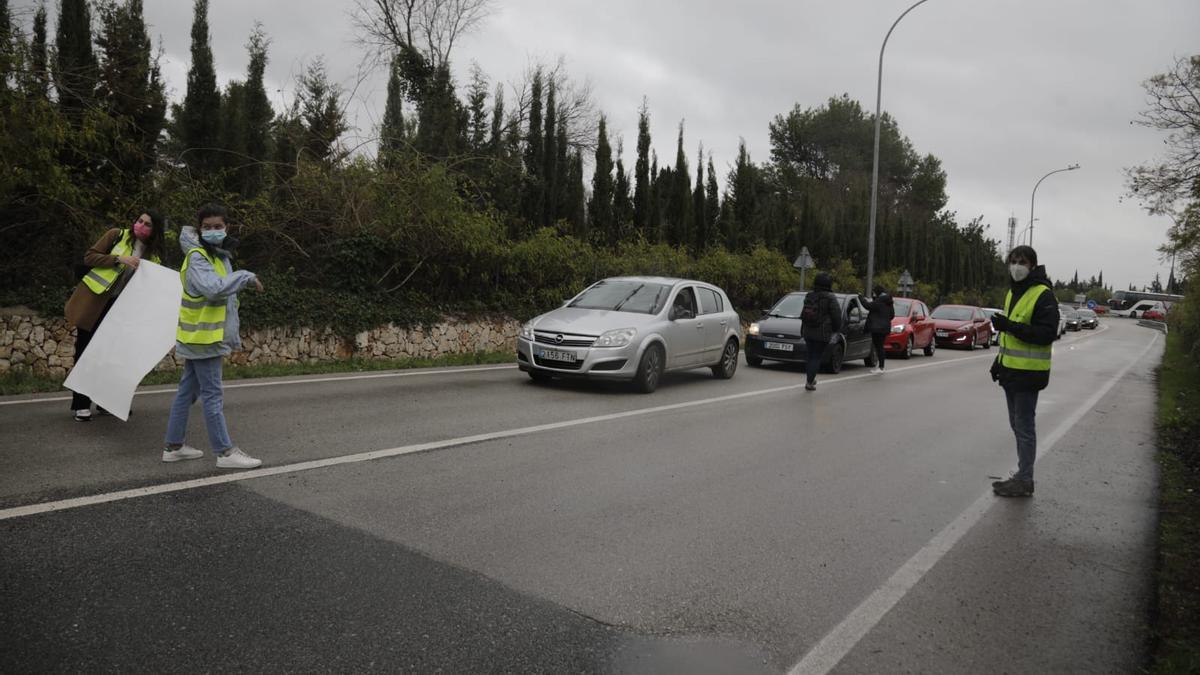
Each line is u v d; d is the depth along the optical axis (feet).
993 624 11.71
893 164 205.87
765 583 12.92
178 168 40.40
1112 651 10.96
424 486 17.20
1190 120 40.63
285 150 52.47
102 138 34.09
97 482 15.72
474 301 51.90
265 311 38.55
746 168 111.34
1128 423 33.24
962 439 27.22
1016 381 19.83
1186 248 45.44
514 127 98.02
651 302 36.83
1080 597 12.94
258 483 16.48
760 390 38.06
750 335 51.31
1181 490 20.92
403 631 10.37
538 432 24.02
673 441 24.03
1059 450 26.45
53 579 11.16
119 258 19.54
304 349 40.27
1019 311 20.04
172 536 13.11
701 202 96.99
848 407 33.78
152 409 23.48
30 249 32.65
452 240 47.93
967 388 43.88
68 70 34.60
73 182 33.63
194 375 17.62
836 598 12.44
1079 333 160.04
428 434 22.63
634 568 13.24
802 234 125.39
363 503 15.69
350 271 44.60
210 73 50.75
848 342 52.26
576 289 60.29
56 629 9.75
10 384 26.96
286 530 13.82
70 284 32.83
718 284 84.43
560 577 12.63
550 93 78.48
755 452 23.12
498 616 11.03
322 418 24.11
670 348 35.96
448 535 14.21
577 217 79.00
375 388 31.35
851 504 18.02
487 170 64.80
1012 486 19.65
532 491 17.44
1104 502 19.40
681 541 14.75
